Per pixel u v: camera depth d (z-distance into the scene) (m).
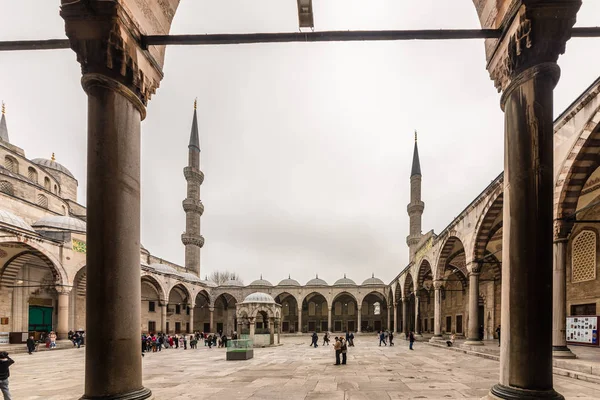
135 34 5.11
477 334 20.53
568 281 20.94
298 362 17.23
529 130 4.77
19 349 24.12
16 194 34.03
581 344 19.17
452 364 15.39
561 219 12.41
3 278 27.38
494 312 28.81
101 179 4.75
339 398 8.60
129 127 5.07
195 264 56.91
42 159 46.06
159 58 6.10
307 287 55.44
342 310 60.72
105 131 4.81
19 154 37.06
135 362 4.88
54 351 24.94
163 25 6.11
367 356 19.59
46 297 31.66
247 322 32.19
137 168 5.22
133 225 5.02
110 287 4.63
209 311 56.50
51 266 27.36
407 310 41.84
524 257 4.61
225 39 5.17
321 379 11.67
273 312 31.73
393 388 9.84
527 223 4.64
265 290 55.12
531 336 4.46
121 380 4.61
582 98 11.55
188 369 15.14
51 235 28.64
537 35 4.66
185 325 52.94
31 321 30.09
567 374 10.79
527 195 4.69
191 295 48.16
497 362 15.89
